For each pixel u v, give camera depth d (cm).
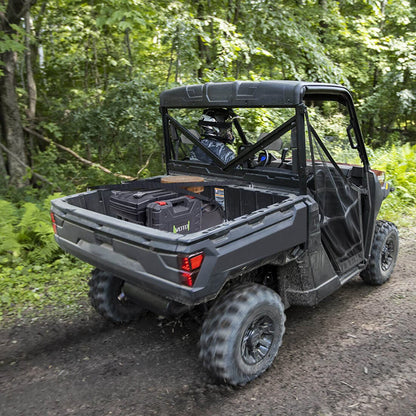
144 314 407
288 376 308
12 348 356
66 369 325
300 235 313
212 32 955
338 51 1319
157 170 1020
